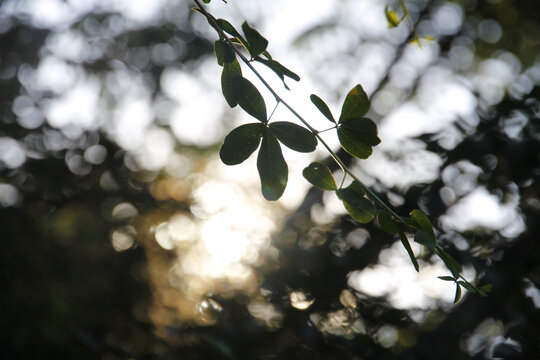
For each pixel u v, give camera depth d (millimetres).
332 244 3523
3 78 6297
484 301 3020
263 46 942
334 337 3047
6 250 3941
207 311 3477
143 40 7324
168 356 3213
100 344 3197
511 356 2660
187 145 6867
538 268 2928
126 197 4891
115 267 4406
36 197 4715
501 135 3135
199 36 7336
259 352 3115
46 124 5211
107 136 5305
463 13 6734
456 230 3109
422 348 3018
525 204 3049
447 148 3176
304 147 921
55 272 4102
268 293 3412
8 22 6707
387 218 958
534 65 6961
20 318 3561
